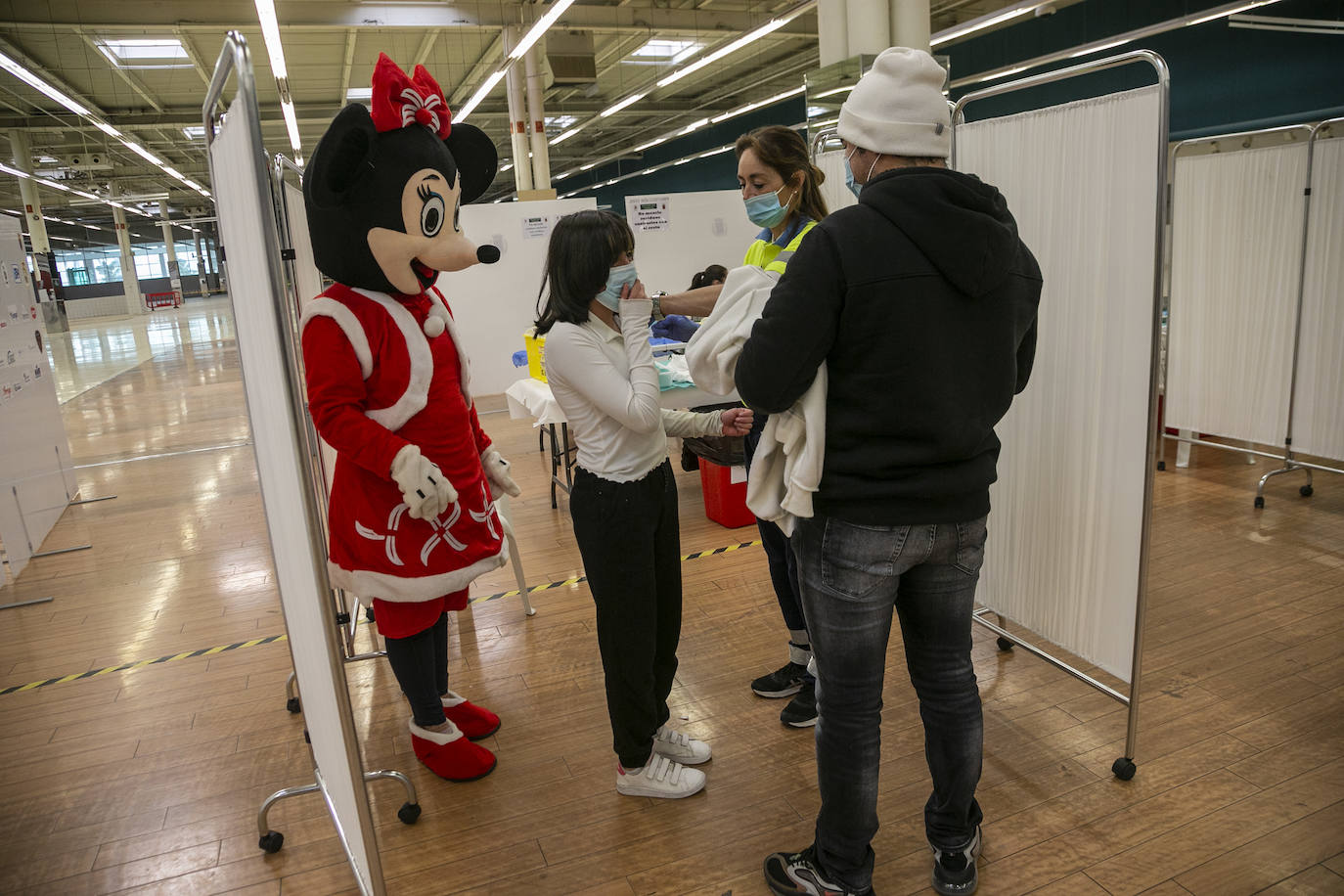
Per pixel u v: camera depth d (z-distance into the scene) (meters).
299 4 8.94
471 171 2.07
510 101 12.93
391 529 1.87
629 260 1.72
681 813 1.94
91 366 12.88
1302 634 2.62
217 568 3.86
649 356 1.72
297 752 2.33
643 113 18.12
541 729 2.35
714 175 20.39
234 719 2.52
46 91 8.97
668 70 11.76
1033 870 1.70
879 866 1.74
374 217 1.71
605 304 1.74
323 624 1.29
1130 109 1.81
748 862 1.77
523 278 7.61
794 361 1.30
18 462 4.08
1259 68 9.84
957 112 2.38
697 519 4.13
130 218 40.19
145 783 2.22
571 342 1.68
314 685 1.59
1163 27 9.06
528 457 5.46
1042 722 2.23
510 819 1.97
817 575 1.45
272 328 1.18
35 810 2.12
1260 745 2.07
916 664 1.57
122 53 11.12
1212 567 3.16
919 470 1.35
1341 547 3.29
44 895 1.82
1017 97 12.60
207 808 2.10
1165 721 2.20
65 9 8.45
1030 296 1.46
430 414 1.88
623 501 1.73
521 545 3.89
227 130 1.31
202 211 32.28
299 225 2.66
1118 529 1.97
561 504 4.49
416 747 2.17
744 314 1.54
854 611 1.42
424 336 1.87
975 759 1.56
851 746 1.48
